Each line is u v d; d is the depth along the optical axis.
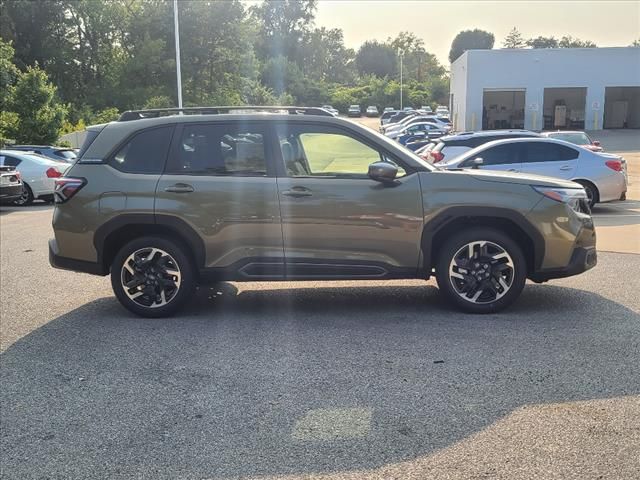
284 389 4.31
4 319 6.16
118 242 6.20
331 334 5.46
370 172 5.60
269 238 5.80
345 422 3.80
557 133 17.23
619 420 3.74
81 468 3.37
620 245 9.31
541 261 5.81
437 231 5.75
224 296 6.89
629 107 46.97
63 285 7.63
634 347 4.96
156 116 6.32
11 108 30.17
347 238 5.75
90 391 4.36
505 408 3.93
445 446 3.49
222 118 5.97
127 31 52.47
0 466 3.41
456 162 12.72
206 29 50.72
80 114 45.88
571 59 44.97
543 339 5.18
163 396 4.25
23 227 12.89
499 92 46.06
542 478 3.15
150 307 6.04
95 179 5.98
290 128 5.93
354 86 115.81
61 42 54.28
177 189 5.84
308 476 3.23
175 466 3.36
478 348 5.00
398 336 5.35
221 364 4.80
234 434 3.69
